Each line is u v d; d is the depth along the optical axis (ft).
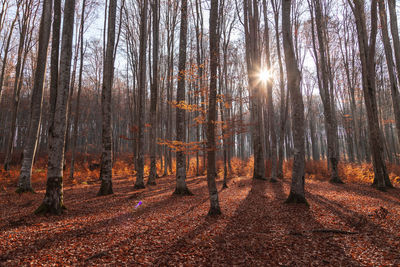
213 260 14.05
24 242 16.02
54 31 30.25
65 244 16.06
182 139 36.11
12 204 28.12
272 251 15.12
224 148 44.14
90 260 13.78
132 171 73.51
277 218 22.47
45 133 124.77
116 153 119.65
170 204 29.96
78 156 97.50
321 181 53.06
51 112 29.58
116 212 25.71
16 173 52.70
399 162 92.48
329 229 18.45
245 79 81.51
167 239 17.35
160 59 79.41
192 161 100.22
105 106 37.52
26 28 53.72
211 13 25.02
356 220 20.72
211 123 24.58
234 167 84.69
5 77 76.02
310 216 22.65
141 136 46.03
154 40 52.60
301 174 27.78
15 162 80.69
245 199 32.32
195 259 14.17
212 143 24.61
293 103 28.25
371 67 42.29
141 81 46.34
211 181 24.57
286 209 25.54
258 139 55.83
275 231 18.84
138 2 61.31
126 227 20.16
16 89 55.72
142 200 32.53
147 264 13.48
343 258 13.84
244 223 21.21
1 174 49.93
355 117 77.82
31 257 13.88
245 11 54.80
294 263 13.51
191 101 52.08
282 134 59.57
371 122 41.06
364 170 62.13
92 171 73.72
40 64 37.91
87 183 53.16
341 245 15.65
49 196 23.90
